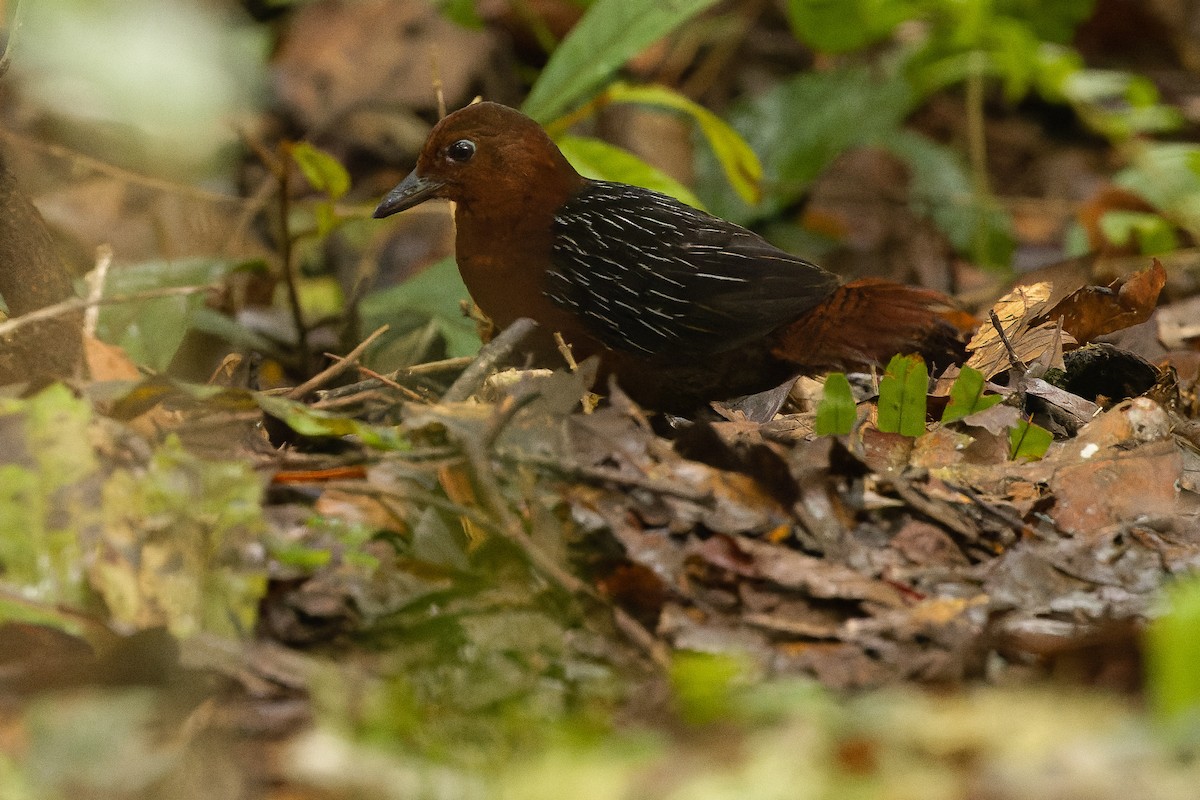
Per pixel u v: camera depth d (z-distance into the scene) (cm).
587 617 620
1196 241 1341
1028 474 753
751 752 514
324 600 612
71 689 560
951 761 514
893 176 1577
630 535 643
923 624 616
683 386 914
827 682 584
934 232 1524
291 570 616
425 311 1125
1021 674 595
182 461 610
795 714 533
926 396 802
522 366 934
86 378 724
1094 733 521
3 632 571
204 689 562
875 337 894
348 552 632
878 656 603
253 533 605
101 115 1288
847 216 1557
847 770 509
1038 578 657
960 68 1542
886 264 1523
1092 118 1457
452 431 653
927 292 880
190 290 708
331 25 1560
